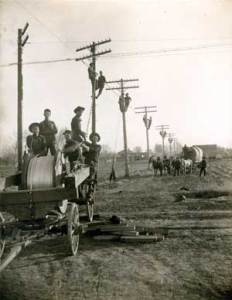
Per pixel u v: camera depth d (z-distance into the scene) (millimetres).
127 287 5020
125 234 7641
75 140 9719
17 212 6121
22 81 14297
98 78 18906
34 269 5867
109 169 44312
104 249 6906
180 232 8008
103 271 5652
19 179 7184
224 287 4922
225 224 8664
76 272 5660
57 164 6688
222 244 6914
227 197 13461
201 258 6125
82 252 6750
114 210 11656
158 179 25125
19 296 4840
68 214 6418
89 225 8422
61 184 6637
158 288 4965
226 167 35312
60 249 6961
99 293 4867
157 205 12328
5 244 5734
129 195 15844
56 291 4973
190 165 31719
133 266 5844
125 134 30000
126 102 29703
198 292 4812
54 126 9680
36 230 6227
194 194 14844
